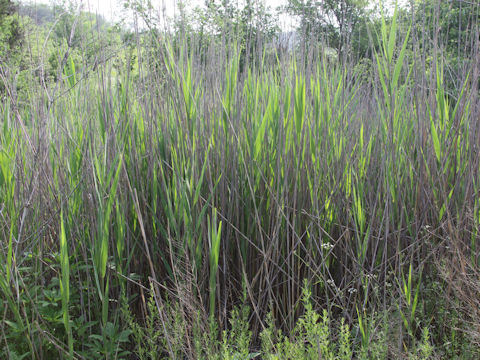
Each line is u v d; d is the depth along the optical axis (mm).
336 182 2469
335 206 2553
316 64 2795
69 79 3070
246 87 2738
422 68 2611
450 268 2221
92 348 2051
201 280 2402
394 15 2312
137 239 2518
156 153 2543
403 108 2764
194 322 2064
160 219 2578
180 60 2615
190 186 2332
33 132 2559
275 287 2520
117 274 2246
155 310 2172
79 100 2832
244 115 2611
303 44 2686
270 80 2812
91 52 2734
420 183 2477
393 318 2135
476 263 2275
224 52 2705
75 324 2207
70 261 2430
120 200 2389
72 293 2248
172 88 2555
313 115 2602
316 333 1840
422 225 2434
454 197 2494
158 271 2576
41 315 2051
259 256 2500
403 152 2527
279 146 2441
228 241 2475
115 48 2688
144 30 2668
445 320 2223
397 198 2531
